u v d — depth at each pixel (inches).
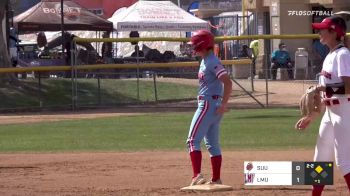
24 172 1311.5
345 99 867.4
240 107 2726.4
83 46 3435.0
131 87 2984.7
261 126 2079.2
